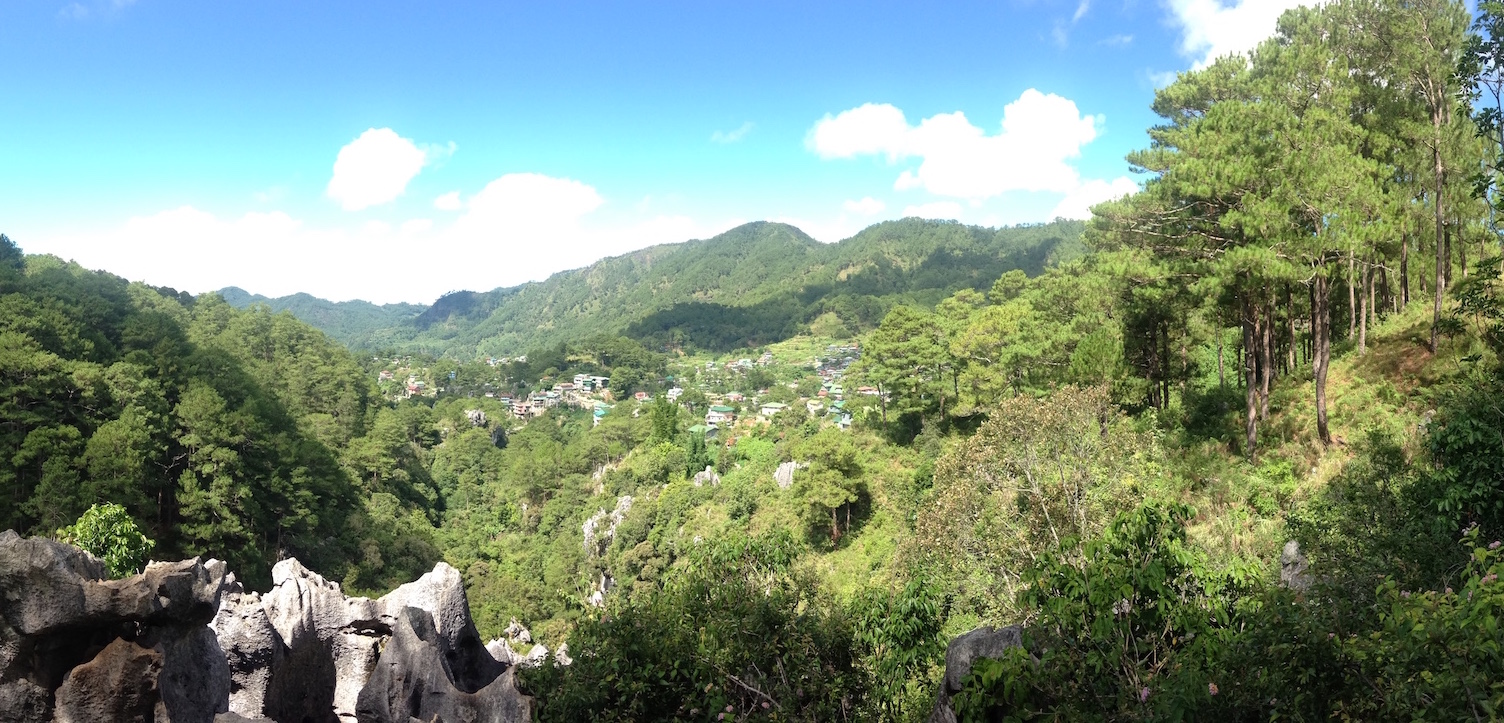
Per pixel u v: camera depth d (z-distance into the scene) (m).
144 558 24.55
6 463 37.12
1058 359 37.00
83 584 8.57
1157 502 9.33
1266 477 24.08
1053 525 18.17
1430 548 10.07
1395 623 5.79
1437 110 26.56
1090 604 7.91
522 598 52.16
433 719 11.65
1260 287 24.69
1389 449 15.91
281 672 13.12
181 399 52.12
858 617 12.56
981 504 19.59
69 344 54.72
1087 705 7.33
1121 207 28.16
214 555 41.44
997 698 7.68
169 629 9.41
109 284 102.50
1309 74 26.89
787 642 10.67
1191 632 7.49
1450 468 11.59
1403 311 30.58
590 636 11.41
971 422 50.53
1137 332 34.75
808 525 47.19
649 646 10.91
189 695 9.76
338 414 87.62
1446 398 16.00
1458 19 25.59
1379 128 28.27
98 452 37.69
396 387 175.50
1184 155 26.22
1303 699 6.32
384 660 13.34
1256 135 24.39
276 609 13.80
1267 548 19.19
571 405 178.88
